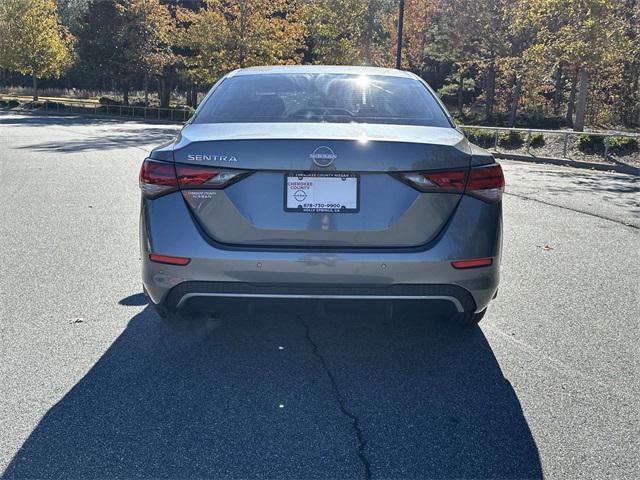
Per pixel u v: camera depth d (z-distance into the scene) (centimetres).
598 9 2064
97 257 623
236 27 3941
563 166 1766
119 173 1282
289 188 340
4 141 2119
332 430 312
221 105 416
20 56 5125
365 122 395
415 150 341
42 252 639
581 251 688
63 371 371
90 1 4781
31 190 1037
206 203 344
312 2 4122
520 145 2098
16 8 5047
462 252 344
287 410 331
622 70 3328
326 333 436
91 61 4791
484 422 322
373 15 4581
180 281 345
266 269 337
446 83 5178
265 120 396
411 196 342
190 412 327
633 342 428
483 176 351
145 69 4672
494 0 3105
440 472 279
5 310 471
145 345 411
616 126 3622
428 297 346
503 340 429
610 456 292
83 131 2803
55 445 295
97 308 479
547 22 2405
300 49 4531
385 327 448
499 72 3659
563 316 478
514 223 850
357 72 464
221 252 339
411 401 343
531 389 358
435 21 4256
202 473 275
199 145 345
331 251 338
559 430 314
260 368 380
